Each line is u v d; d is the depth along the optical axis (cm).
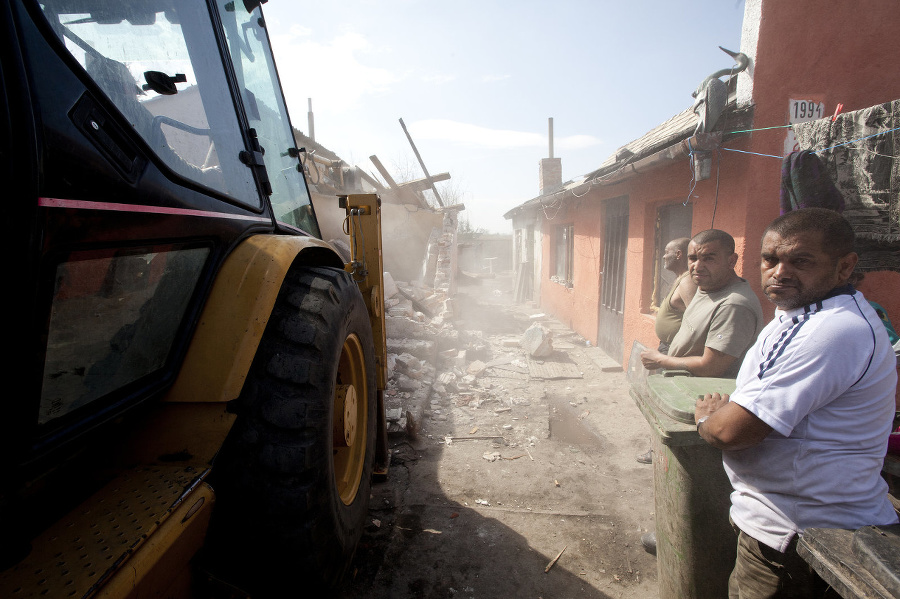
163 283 130
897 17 402
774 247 140
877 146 296
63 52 97
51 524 108
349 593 250
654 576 262
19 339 89
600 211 788
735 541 185
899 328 407
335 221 945
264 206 200
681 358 268
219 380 140
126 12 132
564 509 328
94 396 111
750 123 392
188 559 124
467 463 397
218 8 197
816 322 130
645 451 422
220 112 180
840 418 130
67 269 98
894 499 179
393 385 552
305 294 175
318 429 157
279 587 164
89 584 89
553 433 466
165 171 128
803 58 394
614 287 736
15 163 84
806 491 134
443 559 276
